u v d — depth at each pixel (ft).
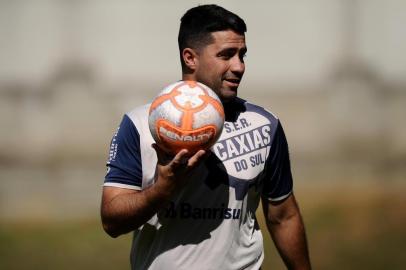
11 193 115.03
